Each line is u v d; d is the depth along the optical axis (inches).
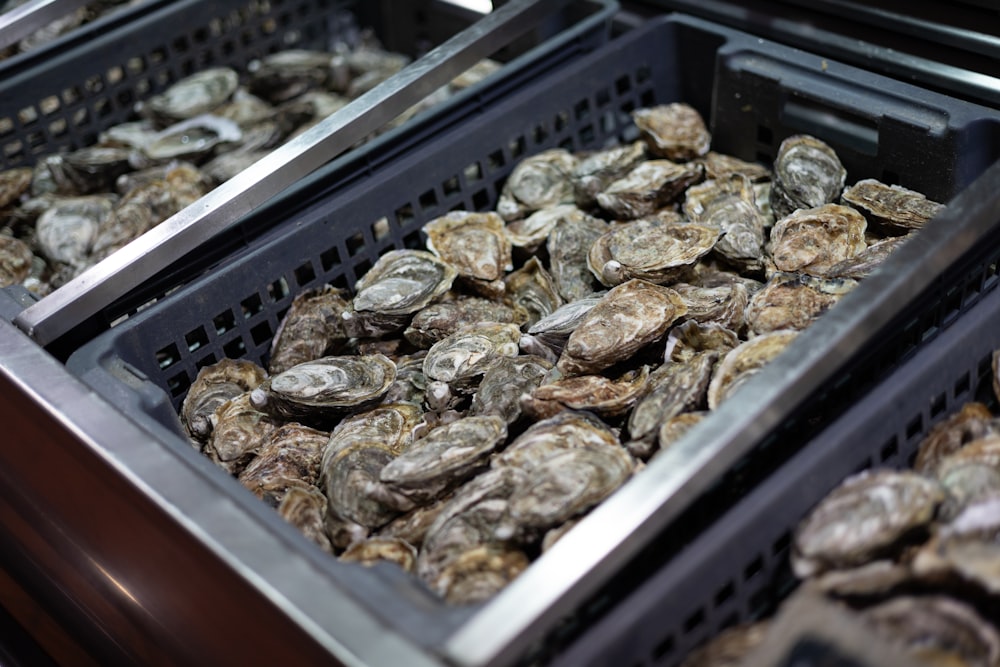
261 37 70.1
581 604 37.3
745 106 55.2
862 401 39.8
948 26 51.4
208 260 50.2
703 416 42.7
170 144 62.5
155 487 38.3
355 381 47.6
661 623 36.2
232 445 46.8
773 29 56.1
